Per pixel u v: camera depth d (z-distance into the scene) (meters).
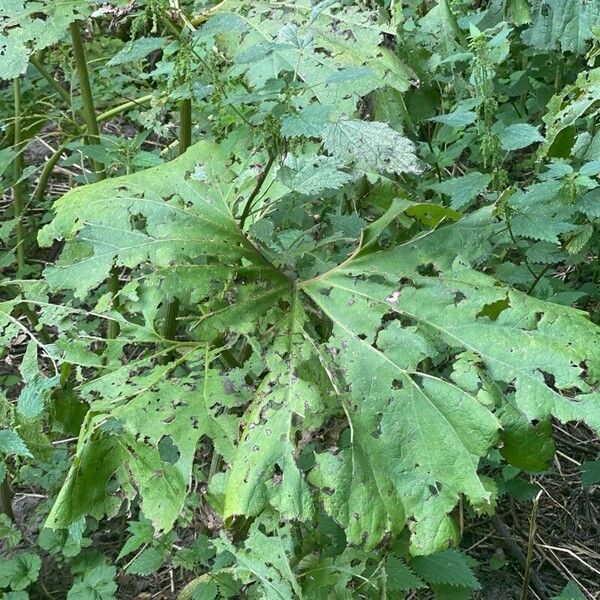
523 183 1.36
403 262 0.81
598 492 1.20
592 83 0.99
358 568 0.82
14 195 1.39
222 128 1.02
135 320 0.87
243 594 0.93
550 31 1.19
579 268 1.29
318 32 0.96
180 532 1.12
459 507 0.98
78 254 0.85
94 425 0.71
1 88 1.77
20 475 1.08
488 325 0.74
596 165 0.95
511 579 1.09
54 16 0.93
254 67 0.93
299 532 0.88
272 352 0.77
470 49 1.05
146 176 0.88
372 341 0.76
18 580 1.03
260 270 0.82
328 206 1.11
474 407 0.70
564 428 1.29
